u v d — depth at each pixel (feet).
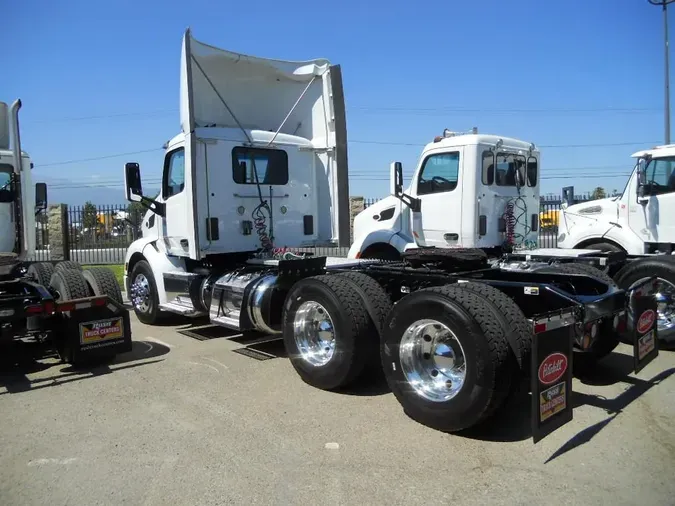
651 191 28.84
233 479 11.66
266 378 18.49
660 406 15.42
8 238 23.24
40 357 21.59
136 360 20.86
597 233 30.91
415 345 14.44
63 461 12.63
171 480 11.66
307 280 17.46
